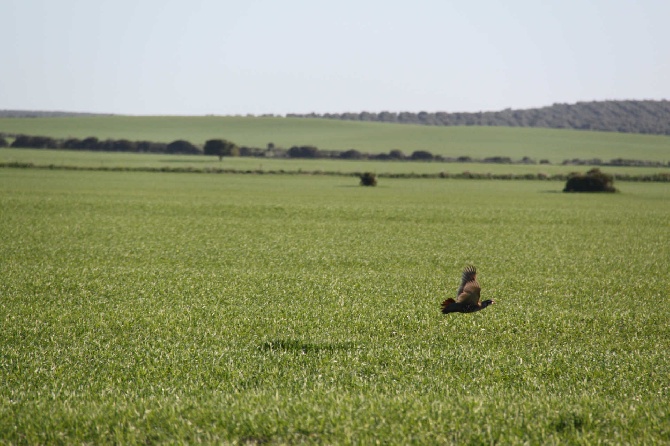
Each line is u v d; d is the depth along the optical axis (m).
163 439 36.28
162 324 72.00
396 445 34.47
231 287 96.44
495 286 103.75
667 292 100.69
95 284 97.19
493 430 36.66
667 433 36.94
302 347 62.53
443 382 49.53
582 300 92.38
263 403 41.16
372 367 54.53
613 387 49.66
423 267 123.69
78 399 44.75
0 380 50.16
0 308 79.06
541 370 54.03
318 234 173.75
